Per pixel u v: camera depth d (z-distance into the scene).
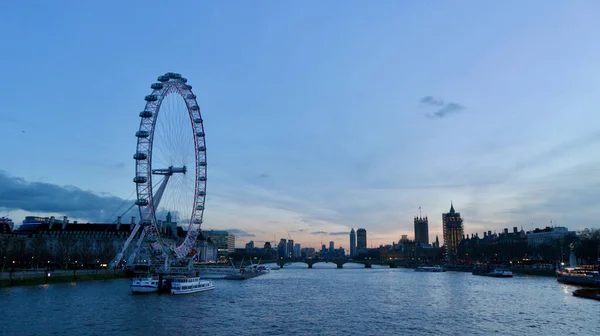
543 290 191.25
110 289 172.50
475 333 99.06
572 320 114.25
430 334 97.88
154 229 197.62
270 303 147.50
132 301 143.50
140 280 173.38
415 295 176.00
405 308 136.62
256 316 119.69
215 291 188.50
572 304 143.50
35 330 96.62
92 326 102.12
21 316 110.38
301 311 129.50
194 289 179.50
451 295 174.75
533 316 120.25
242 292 185.62
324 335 96.50
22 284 171.75
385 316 120.88
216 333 97.88
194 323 108.38
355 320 114.38
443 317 119.25
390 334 97.75
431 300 158.00
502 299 158.88
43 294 150.25
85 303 134.50
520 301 152.38
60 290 163.25
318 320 114.12
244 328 103.31
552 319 115.75
